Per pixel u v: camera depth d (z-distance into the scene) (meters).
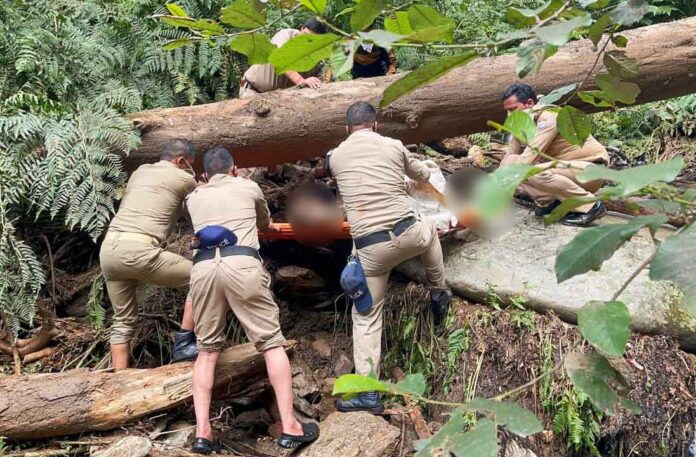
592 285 3.38
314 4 1.02
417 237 3.24
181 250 3.97
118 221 3.24
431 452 0.93
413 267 3.81
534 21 1.14
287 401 2.96
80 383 3.02
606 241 0.97
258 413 3.45
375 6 1.09
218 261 2.93
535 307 3.45
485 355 3.49
